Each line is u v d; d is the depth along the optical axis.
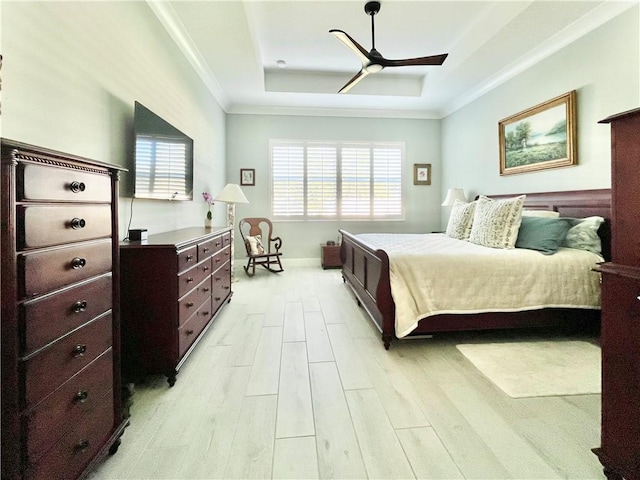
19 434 0.81
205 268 2.38
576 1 2.55
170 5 2.58
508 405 1.60
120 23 2.03
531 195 3.47
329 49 3.85
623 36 2.56
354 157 5.57
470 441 1.34
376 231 5.71
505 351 2.23
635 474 1.00
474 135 4.66
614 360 1.05
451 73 3.94
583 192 2.85
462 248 2.69
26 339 0.82
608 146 2.73
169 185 2.62
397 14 3.12
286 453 1.28
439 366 2.01
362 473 1.18
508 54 3.44
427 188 5.75
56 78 1.46
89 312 1.09
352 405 1.60
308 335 2.53
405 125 5.64
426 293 2.23
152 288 1.77
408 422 1.47
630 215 0.99
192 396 1.69
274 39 3.60
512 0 2.79
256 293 3.81
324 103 5.14
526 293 2.29
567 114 3.05
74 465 1.01
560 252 2.44
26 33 1.28
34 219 0.84
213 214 4.42
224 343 2.38
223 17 2.74
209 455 1.27
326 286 4.16
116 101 1.98
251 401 1.64
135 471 1.19
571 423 1.46
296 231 5.57
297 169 5.48
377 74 4.71
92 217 1.11
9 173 0.77
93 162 1.09
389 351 2.24
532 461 1.23
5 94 1.19
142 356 1.77
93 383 1.12
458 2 2.95
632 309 0.99
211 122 4.32
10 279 0.78
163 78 2.70
